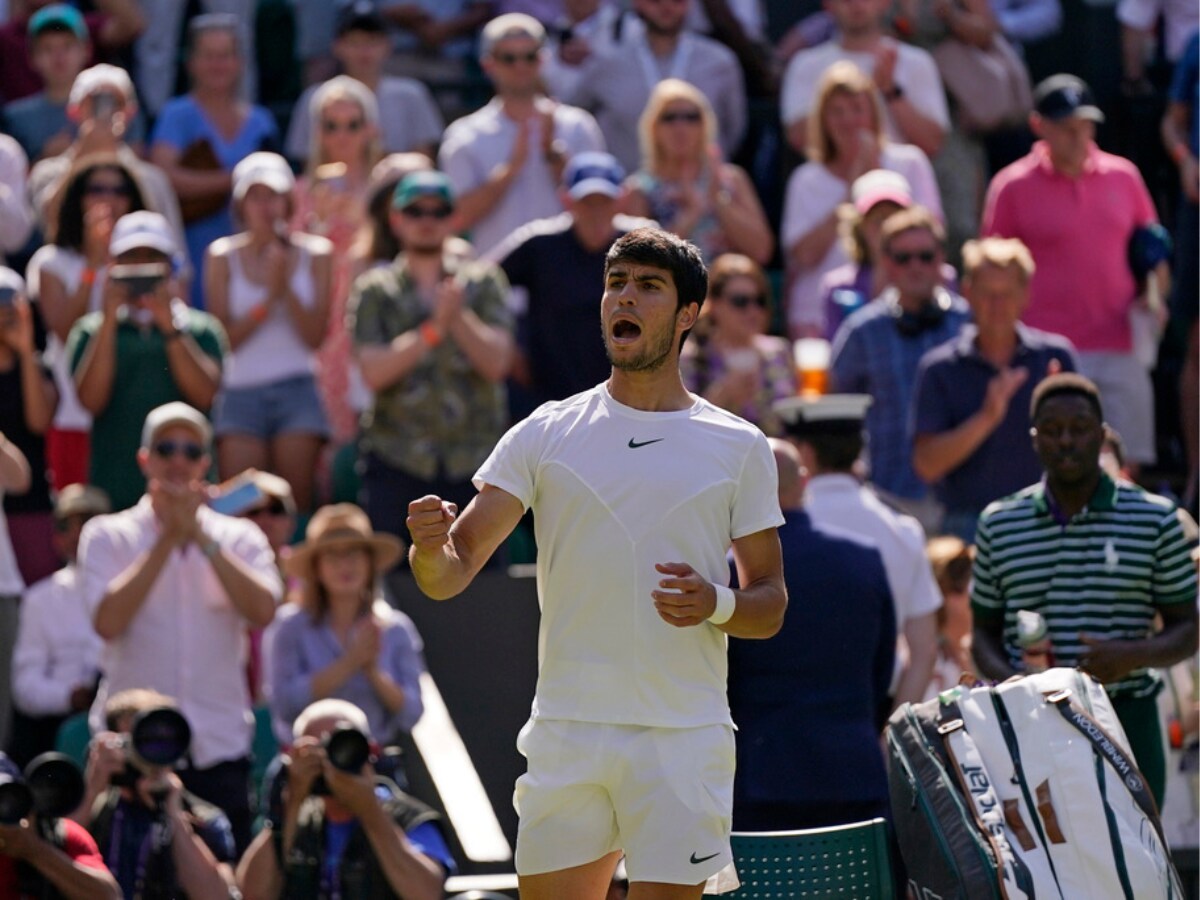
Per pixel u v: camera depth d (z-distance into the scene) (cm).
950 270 2345
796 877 1343
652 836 995
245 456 2189
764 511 1016
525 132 2403
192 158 2539
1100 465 1490
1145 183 2975
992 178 2833
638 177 2372
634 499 999
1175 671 1734
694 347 2130
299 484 2209
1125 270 2372
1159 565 1473
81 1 2869
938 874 1236
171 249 2103
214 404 2203
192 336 2120
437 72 2925
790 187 2461
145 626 1808
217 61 2562
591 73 2677
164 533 1806
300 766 1552
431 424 2066
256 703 1995
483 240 2419
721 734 1014
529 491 1015
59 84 2652
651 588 998
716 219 2362
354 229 2395
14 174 2475
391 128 2689
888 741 1300
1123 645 1430
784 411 1742
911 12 2747
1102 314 2362
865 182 2297
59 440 2239
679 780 997
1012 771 1248
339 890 1547
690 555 1002
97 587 1842
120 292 2053
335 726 1588
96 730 1819
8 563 2028
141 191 2252
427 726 1958
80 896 1448
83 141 2333
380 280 2088
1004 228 2388
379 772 1678
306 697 1817
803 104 2633
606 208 2155
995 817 1234
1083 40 3081
